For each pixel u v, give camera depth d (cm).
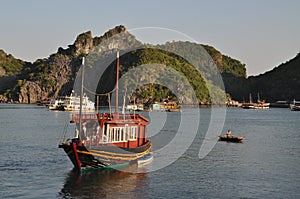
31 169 5066
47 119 16000
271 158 6394
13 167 5200
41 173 4819
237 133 11212
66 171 4912
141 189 4209
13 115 19212
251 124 15262
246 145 8031
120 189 4181
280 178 4888
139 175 4800
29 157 5991
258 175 5044
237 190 4291
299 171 5303
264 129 12788
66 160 5719
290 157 6506
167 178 4731
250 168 5500
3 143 7812
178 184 4475
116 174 4781
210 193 4153
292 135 10644
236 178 4853
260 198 4025
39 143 7838
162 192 4131
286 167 5594
